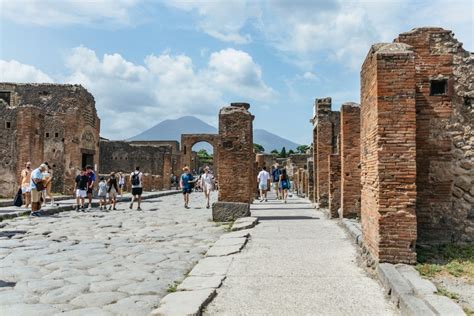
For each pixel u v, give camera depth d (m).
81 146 34.09
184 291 6.62
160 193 37.47
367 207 8.90
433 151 8.98
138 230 14.02
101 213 20.08
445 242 8.88
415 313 5.15
